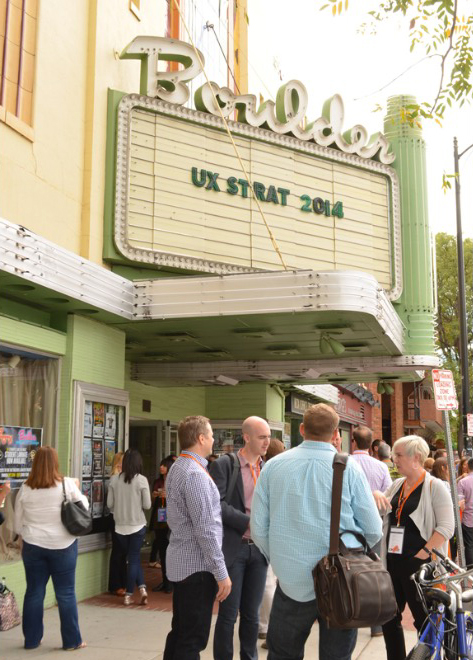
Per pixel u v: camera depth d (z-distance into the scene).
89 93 10.57
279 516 4.05
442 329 41.41
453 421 39.44
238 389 17.91
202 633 4.85
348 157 13.42
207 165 11.73
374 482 7.37
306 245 12.70
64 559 6.62
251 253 11.99
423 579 4.61
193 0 15.60
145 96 11.12
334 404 25.34
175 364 14.67
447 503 5.52
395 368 14.05
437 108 7.58
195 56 11.48
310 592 3.98
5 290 8.49
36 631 6.75
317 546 3.94
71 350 9.51
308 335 11.73
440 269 42.25
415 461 5.66
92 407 9.96
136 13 11.95
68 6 10.20
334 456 4.08
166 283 10.14
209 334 11.61
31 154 9.19
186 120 11.53
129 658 6.52
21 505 6.62
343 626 3.71
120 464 9.66
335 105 13.31
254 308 9.82
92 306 9.29
